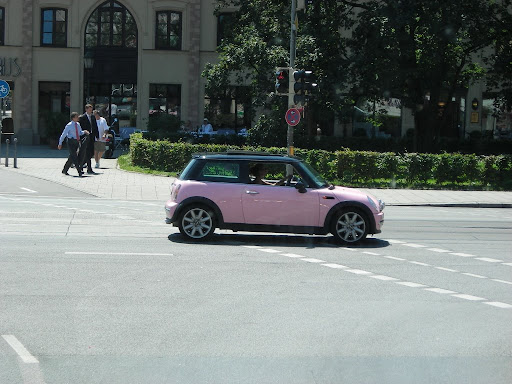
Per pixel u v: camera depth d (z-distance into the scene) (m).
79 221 20.34
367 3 43.41
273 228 17.50
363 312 10.95
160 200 27.12
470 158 35.12
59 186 29.59
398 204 29.08
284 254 16.02
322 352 8.87
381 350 9.02
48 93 59.41
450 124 60.12
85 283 12.34
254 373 8.01
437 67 43.84
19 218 20.53
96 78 59.75
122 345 8.92
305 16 42.78
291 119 29.97
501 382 7.91
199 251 16.02
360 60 41.06
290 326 10.04
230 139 46.25
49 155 47.31
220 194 17.42
